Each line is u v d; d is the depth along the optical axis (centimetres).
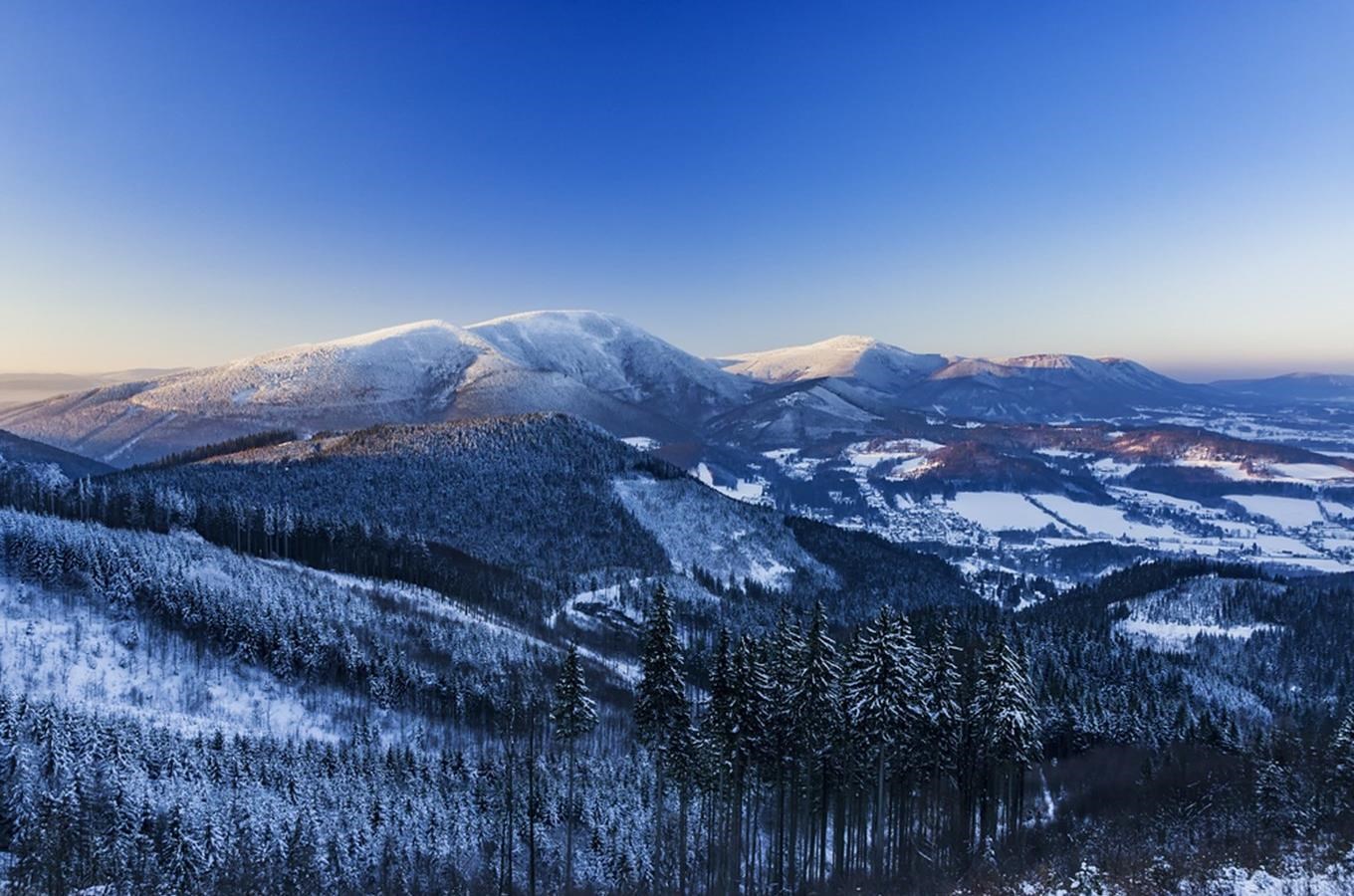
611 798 9025
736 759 6038
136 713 9706
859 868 6347
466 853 8119
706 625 18012
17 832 7000
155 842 7225
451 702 12094
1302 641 17950
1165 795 8056
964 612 18788
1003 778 7081
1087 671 13788
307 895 7044
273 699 11306
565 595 19625
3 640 10481
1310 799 6494
